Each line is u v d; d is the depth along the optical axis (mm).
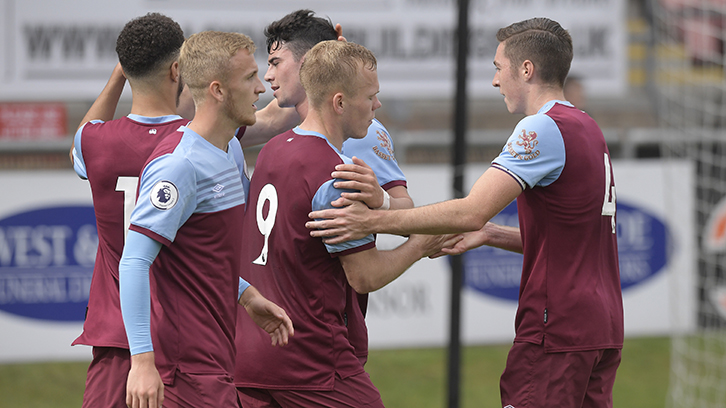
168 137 8445
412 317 23672
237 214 8695
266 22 23953
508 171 9125
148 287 7926
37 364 24219
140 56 8914
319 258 9109
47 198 22031
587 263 9539
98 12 23438
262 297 8977
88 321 9078
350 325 9789
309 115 9406
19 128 23422
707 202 26484
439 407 21312
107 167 8945
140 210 7988
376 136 10422
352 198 8859
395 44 24672
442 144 25812
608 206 9703
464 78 16953
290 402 9289
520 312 9898
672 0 27812
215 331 8578
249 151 24953
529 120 9305
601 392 9961
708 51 27812
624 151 27453
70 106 24344
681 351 25609
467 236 10945
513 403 9820
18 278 21875
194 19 23750
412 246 9719
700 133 27562
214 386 8430
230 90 8281
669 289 25609
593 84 26203
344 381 9242
